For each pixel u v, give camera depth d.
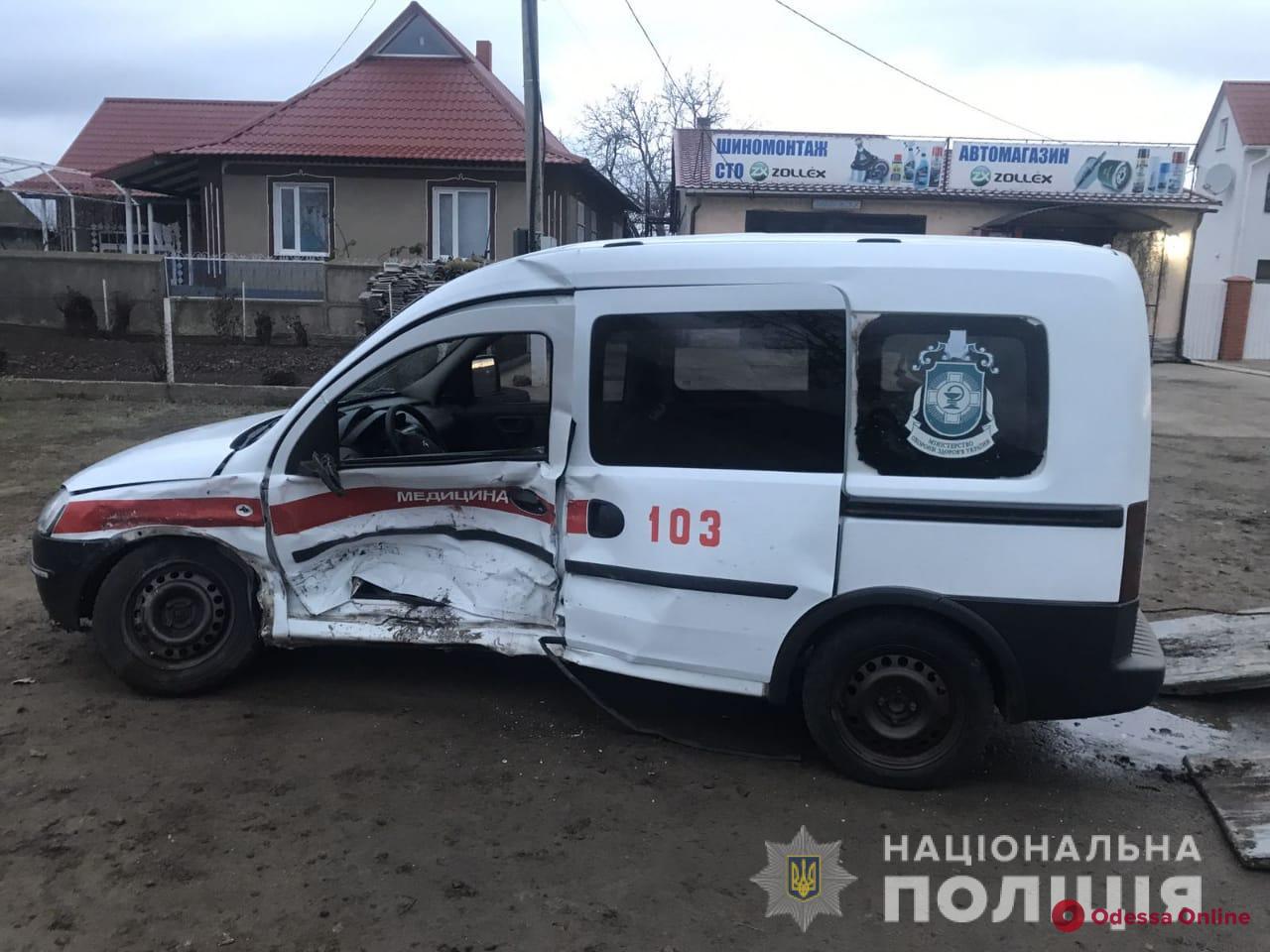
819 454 3.59
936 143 20.80
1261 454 11.04
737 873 3.17
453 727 4.11
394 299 15.79
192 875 3.05
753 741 4.07
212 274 18.77
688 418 3.74
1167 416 14.02
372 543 4.23
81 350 16.73
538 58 11.99
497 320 3.93
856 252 3.60
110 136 29.64
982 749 3.65
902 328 3.53
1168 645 5.00
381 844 3.25
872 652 3.64
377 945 2.76
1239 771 3.82
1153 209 21.52
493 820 3.42
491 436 4.74
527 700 4.39
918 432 3.53
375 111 21.06
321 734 4.01
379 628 4.15
